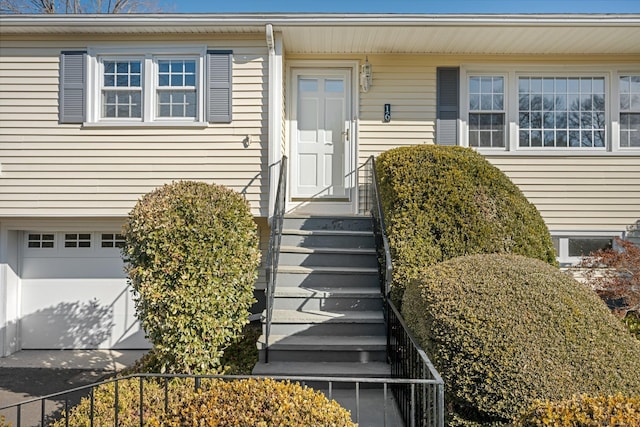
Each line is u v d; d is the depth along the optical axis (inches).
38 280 276.5
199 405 100.0
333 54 279.4
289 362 181.3
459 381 122.3
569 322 125.3
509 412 115.9
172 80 253.0
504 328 123.7
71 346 275.3
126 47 248.8
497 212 201.3
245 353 207.2
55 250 277.9
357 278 219.0
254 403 97.9
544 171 273.0
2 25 236.7
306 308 205.9
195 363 171.9
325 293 205.6
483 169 213.0
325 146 288.7
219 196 187.6
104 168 247.0
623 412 90.7
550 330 123.4
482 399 119.0
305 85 288.2
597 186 271.7
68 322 276.2
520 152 273.6
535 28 239.1
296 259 229.6
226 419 94.0
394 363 167.8
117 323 277.0
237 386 104.3
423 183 204.8
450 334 126.3
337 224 252.7
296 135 287.3
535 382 115.6
